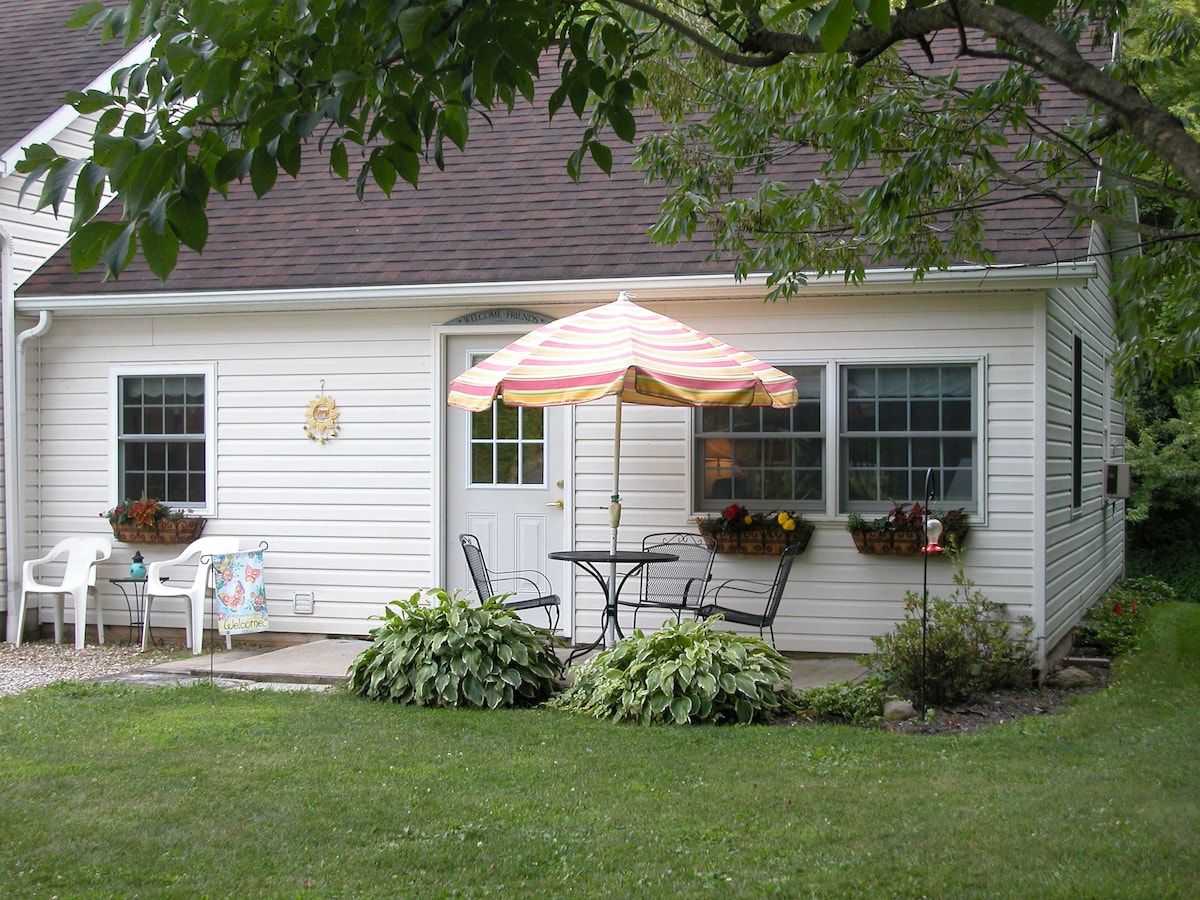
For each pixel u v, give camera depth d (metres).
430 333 10.09
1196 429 18.11
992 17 3.51
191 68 3.38
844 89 6.78
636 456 9.66
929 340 9.10
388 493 10.19
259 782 5.56
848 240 8.38
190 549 10.38
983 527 8.96
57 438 10.94
